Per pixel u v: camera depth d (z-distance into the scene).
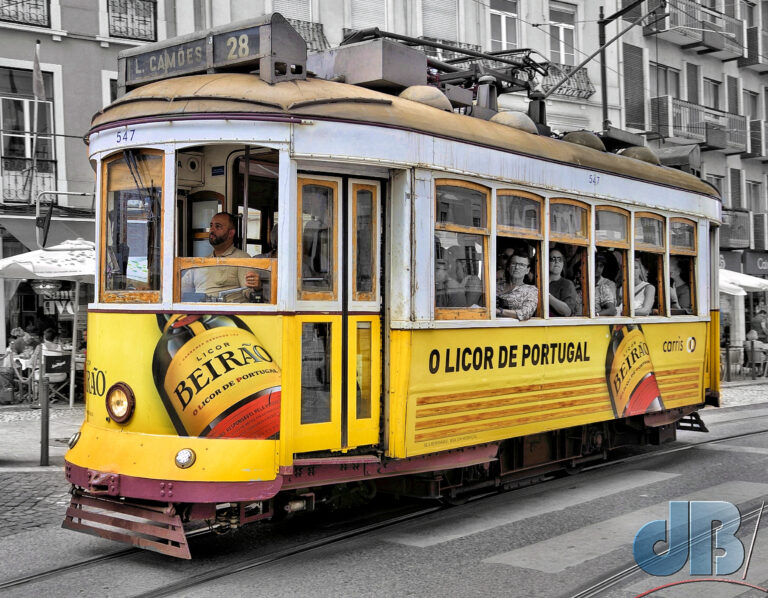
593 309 8.73
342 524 7.18
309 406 6.11
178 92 6.13
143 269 6.13
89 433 6.20
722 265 30.61
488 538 6.72
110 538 5.89
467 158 7.03
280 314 5.88
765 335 28.38
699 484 8.87
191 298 6.03
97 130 6.40
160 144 6.02
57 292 17.22
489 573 5.80
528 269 7.95
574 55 26.08
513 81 9.63
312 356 6.16
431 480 7.10
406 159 6.47
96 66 18.52
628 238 9.38
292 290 5.93
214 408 5.75
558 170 8.16
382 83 7.34
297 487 5.95
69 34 18.14
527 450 8.50
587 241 8.67
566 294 8.47
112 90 18.73
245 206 6.21
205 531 6.82
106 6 18.45
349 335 6.36
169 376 5.88
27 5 17.70
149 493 5.62
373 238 6.57
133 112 6.15
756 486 8.70
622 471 9.73
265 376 5.81
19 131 17.86
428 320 6.64
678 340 10.35
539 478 8.80
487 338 7.30
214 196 6.80
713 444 11.72
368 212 6.53
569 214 8.41
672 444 11.70
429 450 6.72
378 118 6.34
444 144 6.80
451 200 6.94
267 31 6.09
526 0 24.75
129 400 5.98
